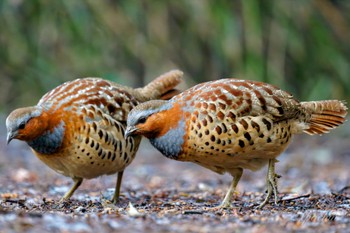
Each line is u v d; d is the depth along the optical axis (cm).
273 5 2058
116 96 1061
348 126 2023
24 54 2142
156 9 2067
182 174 1556
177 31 2088
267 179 1004
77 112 1017
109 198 1138
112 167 1059
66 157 1027
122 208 991
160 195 1172
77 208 980
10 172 1527
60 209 983
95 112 1025
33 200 1090
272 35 2058
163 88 1141
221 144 945
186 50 2086
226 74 2092
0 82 2170
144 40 2077
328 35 2108
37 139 1019
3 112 2180
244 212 928
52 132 1012
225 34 2044
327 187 1230
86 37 2095
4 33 2131
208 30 2062
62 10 2084
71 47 2111
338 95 2106
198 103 948
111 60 2100
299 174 1491
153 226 788
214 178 1475
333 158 1709
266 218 847
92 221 804
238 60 2047
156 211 952
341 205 985
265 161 1015
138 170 1612
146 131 967
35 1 2094
